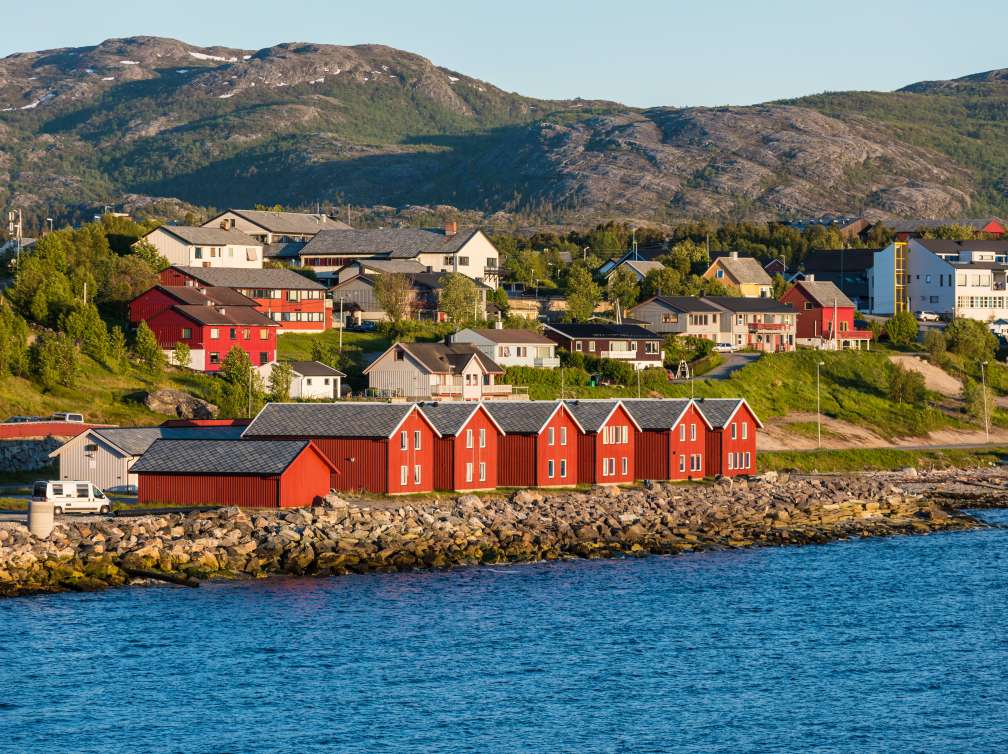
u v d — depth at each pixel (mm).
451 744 75500
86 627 95312
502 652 93000
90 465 135750
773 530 140750
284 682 85312
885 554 130875
